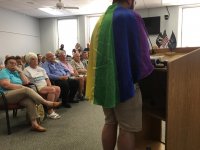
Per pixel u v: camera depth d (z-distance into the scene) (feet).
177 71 3.94
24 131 8.84
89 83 4.26
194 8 27.91
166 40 6.84
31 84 10.51
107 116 4.51
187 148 4.26
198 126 4.33
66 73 14.30
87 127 9.05
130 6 4.17
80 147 7.10
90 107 12.56
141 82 4.95
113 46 3.75
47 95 10.59
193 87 4.17
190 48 5.61
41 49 35.01
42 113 9.59
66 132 8.54
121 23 3.74
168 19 28.53
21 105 9.02
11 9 28.14
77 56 16.69
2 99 8.69
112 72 3.73
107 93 3.78
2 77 9.52
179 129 4.13
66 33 34.37
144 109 4.89
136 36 3.75
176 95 3.99
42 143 7.55
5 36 27.48
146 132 5.74
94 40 4.12
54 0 24.30
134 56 3.76
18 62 13.97
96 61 3.98
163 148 5.43
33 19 33.53
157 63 4.27
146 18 29.19
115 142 4.53
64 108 12.44
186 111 4.15
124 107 3.92
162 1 25.70
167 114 3.95
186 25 28.53
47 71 13.00
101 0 24.84
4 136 8.32
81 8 28.68
